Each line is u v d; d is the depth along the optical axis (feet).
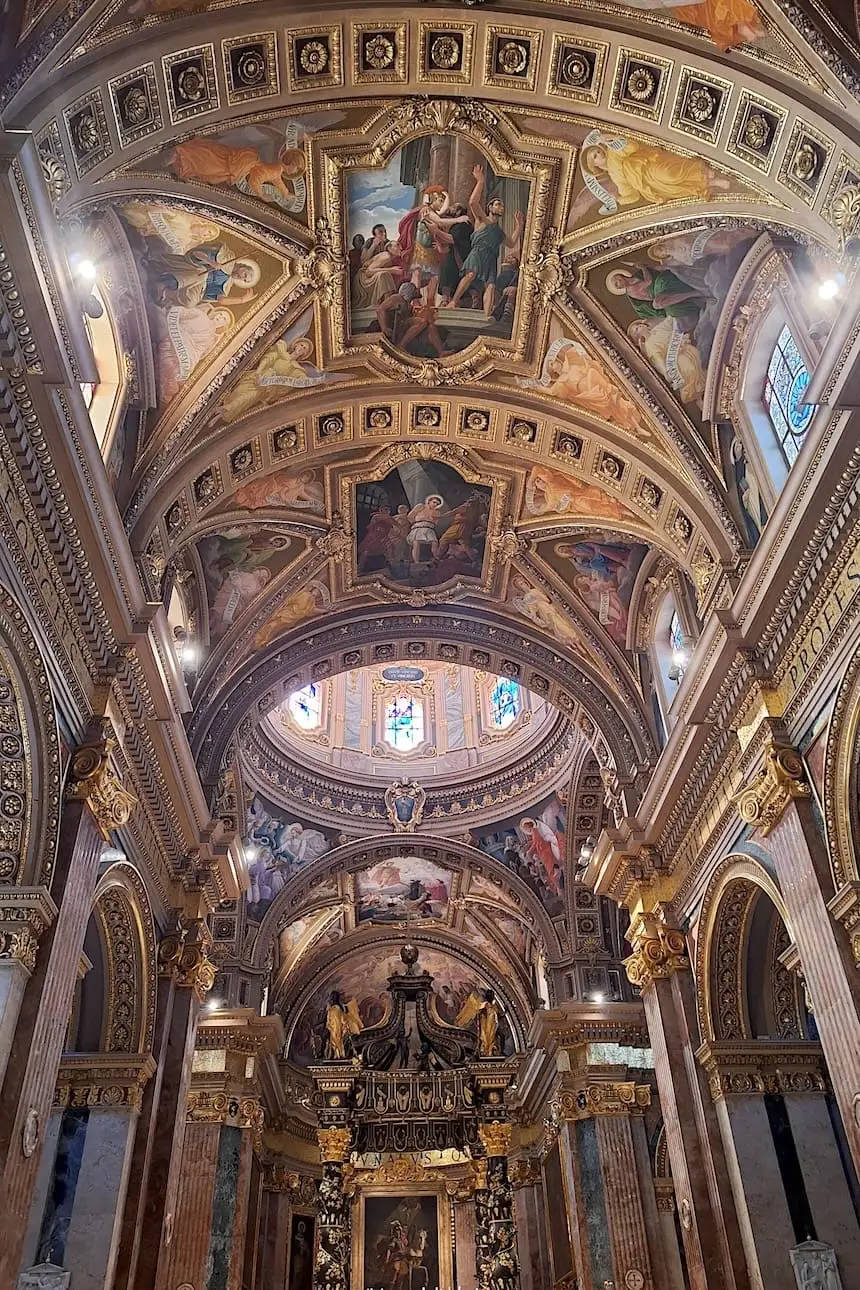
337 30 36.76
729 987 49.01
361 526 60.64
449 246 45.34
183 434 45.73
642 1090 75.31
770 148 35.58
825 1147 44.34
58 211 33.24
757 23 33.17
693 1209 45.80
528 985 106.42
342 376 50.29
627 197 41.81
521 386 51.26
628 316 46.34
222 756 59.21
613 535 58.65
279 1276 93.91
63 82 31.32
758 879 42.93
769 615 40.50
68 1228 40.47
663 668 60.03
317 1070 109.19
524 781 94.07
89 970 46.42
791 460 42.75
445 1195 113.29
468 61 38.29
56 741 33.91
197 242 42.11
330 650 65.16
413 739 107.65
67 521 34.63
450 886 104.78
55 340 29.45
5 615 30.63
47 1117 31.83
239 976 84.12
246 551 59.06
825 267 38.27
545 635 65.46
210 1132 74.18
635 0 34.99
